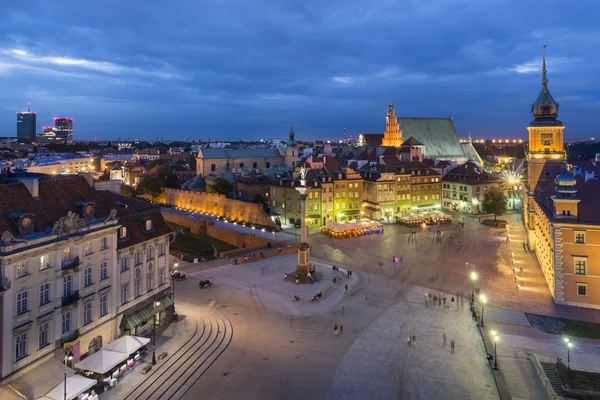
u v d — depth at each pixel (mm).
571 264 66250
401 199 144500
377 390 43062
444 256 95500
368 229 120438
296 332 56875
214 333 56062
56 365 42625
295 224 128625
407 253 98438
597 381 42781
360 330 57469
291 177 143375
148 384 43938
